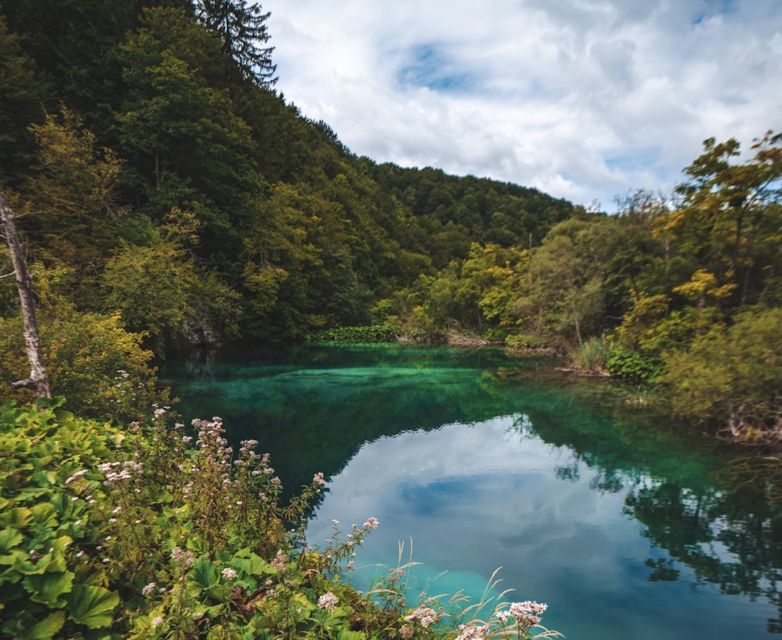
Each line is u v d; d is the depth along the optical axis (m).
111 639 2.41
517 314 28.44
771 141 11.18
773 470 7.75
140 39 22.38
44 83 19.03
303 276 33.09
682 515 6.29
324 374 17.67
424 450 9.22
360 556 5.17
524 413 12.10
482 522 6.11
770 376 8.46
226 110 29.39
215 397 12.98
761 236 12.45
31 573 2.35
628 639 3.88
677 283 14.62
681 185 13.22
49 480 3.45
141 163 23.61
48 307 7.60
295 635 2.62
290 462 8.30
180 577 2.66
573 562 5.13
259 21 44.25
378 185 76.69
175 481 4.28
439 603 4.25
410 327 34.25
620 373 16.38
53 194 14.87
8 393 5.08
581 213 26.75
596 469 8.12
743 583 4.73
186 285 17.22
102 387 6.24
